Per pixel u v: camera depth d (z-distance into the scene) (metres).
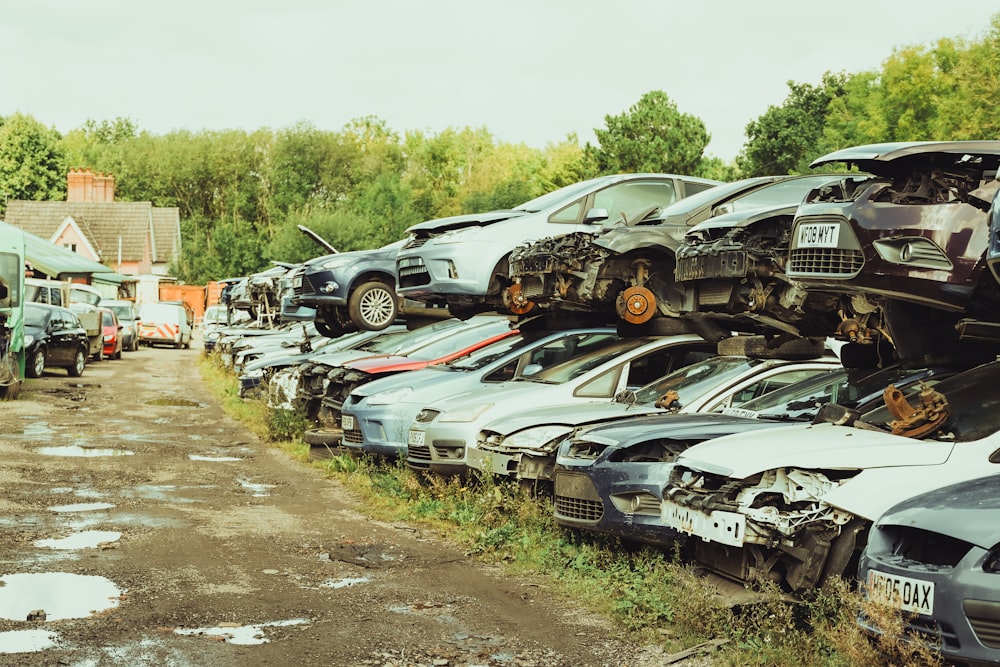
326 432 13.29
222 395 23.38
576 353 11.41
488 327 14.53
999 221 6.32
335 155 102.62
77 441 14.76
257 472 12.55
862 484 5.71
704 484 6.43
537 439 8.70
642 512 7.02
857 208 7.34
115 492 10.59
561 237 10.91
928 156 7.28
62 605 6.27
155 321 50.16
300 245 66.38
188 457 13.66
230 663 5.27
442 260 12.54
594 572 7.18
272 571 7.40
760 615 5.77
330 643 5.69
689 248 9.44
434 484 10.00
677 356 10.50
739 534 5.84
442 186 111.12
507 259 12.41
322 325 18.70
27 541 8.05
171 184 107.12
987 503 4.71
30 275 45.03
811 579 5.76
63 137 142.25
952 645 4.47
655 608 6.23
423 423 10.41
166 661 5.26
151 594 6.61
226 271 86.25
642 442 7.31
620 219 11.84
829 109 63.53
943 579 4.52
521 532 8.35
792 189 11.12
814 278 7.65
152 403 21.80
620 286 10.85
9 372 20.22
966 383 6.32
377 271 16.55
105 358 38.69
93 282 55.88
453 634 5.95
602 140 60.50
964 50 43.72
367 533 8.95
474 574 7.51
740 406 8.37
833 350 9.61
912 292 7.09
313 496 10.90
